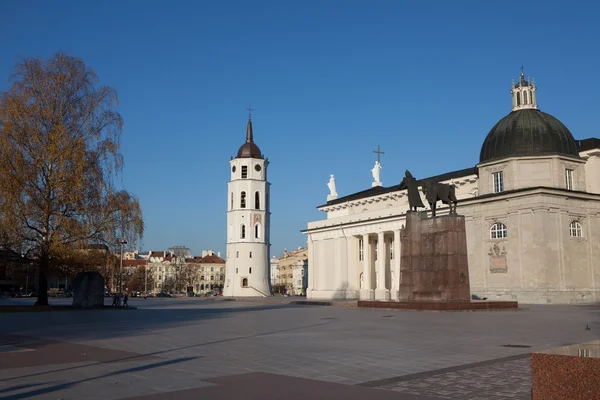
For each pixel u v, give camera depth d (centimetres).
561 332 2439
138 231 5112
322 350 1858
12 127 4625
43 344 2083
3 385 1239
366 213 8781
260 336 2378
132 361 1614
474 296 6575
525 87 6912
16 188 4509
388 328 2734
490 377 1322
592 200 6359
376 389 1183
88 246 4928
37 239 4731
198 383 1257
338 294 9262
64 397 1109
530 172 6419
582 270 6191
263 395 1119
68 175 4706
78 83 5084
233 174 12888
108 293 14150
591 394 741
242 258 12475
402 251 4631
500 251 6344
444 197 4434
